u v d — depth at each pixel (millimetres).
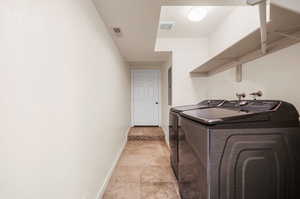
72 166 1165
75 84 1216
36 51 784
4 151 605
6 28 618
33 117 759
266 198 968
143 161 2908
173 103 3246
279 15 943
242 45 1579
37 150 786
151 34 2430
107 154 2184
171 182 2193
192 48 3258
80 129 1305
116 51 2891
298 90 1237
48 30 881
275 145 979
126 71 4285
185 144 1531
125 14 1855
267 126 990
